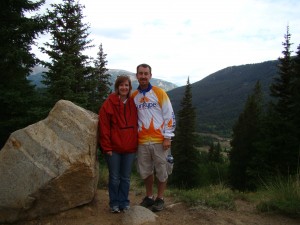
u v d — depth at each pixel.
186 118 30.08
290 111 21.06
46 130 4.62
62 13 12.88
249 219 4.97
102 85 16.84
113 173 4.69
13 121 9.80
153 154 4.83
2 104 10.12
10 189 4.28
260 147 20.47
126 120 4.65
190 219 4.75
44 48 12.48
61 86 11.13
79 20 13.07
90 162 4.42
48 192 4.27
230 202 5.69
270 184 6.86
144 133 4.78
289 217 5.10
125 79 4.63
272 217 5.11
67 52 12.60
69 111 4.74
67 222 4.40
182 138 29.64
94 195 4.93
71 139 4.51
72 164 4.27
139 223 4.41
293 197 5.49
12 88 10.08
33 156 4.39
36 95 10.77
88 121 4.69
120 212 4.80
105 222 4.46
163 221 4.59
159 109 4.80
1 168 4.40
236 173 27.59
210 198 5.82
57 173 4.22
